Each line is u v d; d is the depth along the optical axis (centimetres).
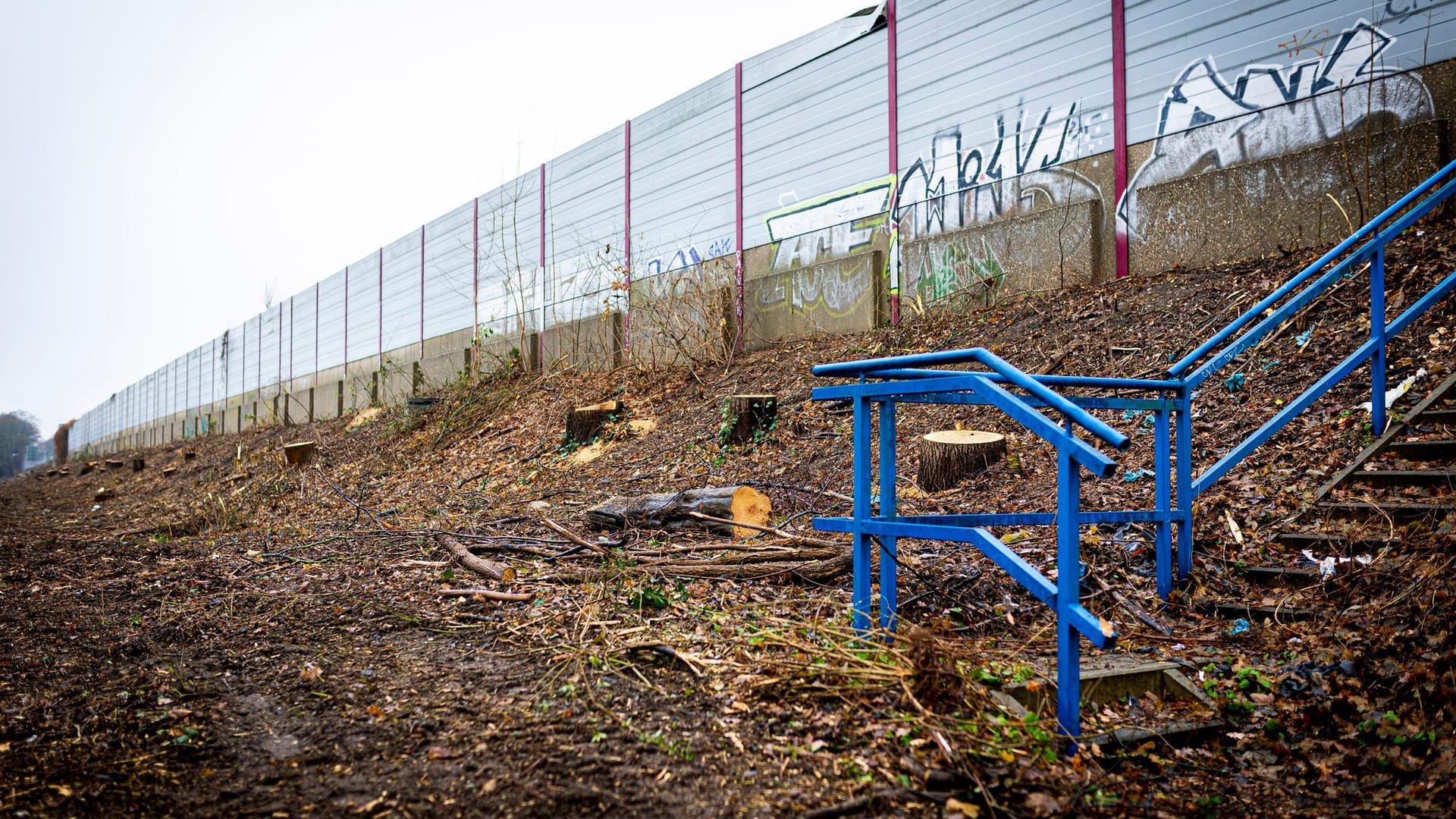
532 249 1802
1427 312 601
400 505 966
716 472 848
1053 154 975
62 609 526
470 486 1052
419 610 450
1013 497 582
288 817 227
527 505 854
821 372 372
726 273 1346
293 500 1116
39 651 417
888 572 341
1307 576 404
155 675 365
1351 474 470
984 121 1038
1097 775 261
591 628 386
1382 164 739
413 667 351
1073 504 267
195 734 291
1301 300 464
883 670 291
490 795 234
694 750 258
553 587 472
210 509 1079
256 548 735
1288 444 538
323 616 456
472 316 1995
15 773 260
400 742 274
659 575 486
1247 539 455
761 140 1305
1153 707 318
